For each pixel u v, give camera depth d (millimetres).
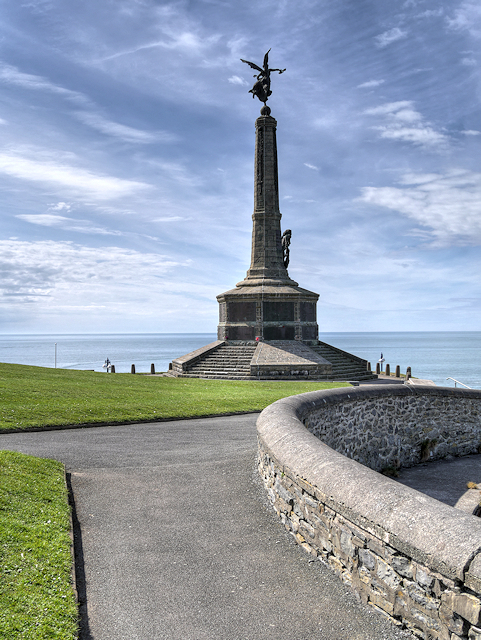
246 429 15555
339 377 38000
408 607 5047
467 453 17156
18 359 175500
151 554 6887
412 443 15672
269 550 7039
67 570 6090
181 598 5797
